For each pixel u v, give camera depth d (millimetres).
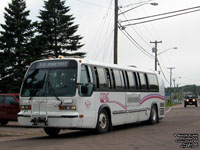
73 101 12977
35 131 18031
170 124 19969
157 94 21172
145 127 18297
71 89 13109
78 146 10742
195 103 60594
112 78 15945
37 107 13461
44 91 13461
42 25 51625
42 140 12875
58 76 13523
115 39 26906
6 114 20250
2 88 42562
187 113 33969
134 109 17906
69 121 12805
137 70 18891
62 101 13062
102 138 12984
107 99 15219
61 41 52312
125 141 12008
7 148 10555
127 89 17266
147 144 11234
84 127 13406
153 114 20391
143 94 19125
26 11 44219
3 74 42406
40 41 45188
